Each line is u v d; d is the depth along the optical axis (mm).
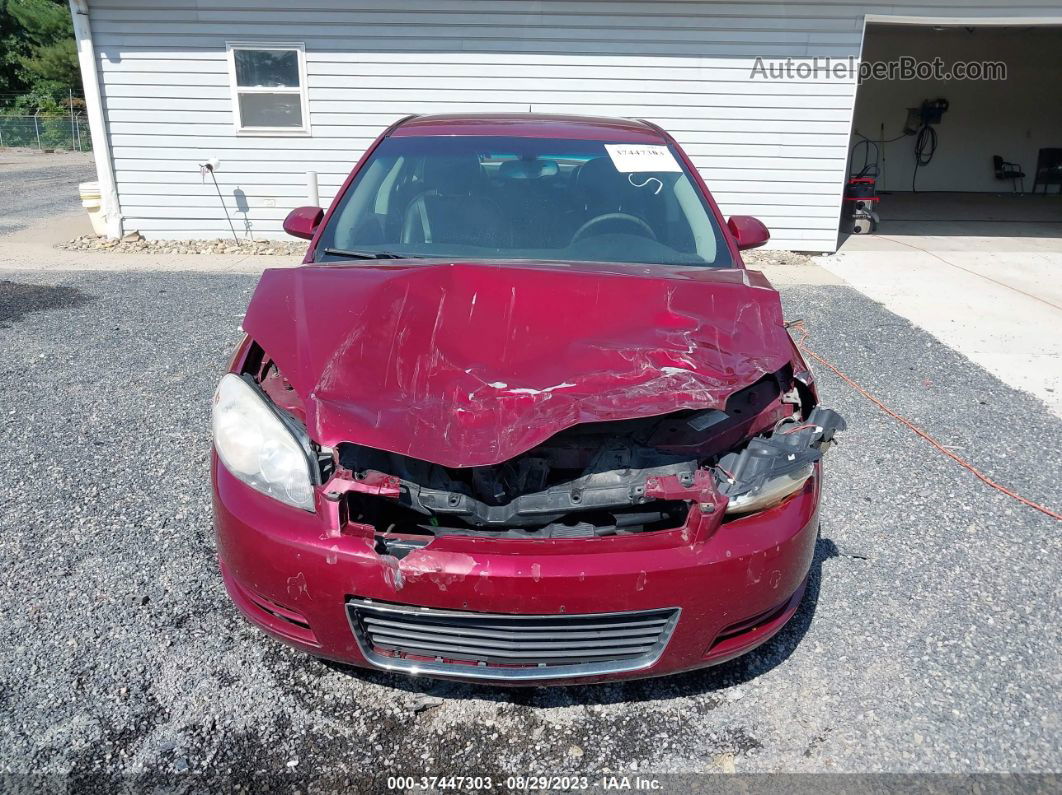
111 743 2422
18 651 2770
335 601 2262
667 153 3895
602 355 2459
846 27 10008
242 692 2650
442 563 2195
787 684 2771
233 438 2463
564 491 2309
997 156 16938
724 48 10109
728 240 3529
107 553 3346
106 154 10406
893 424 4957
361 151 10531
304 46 10117
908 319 7355
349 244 3428
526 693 2713
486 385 2336
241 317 6953
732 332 2633
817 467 2766
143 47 10039
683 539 2301
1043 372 5988
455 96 10359
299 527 2295
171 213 10703
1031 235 11984
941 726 2590
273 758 2406
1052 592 3297
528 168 3705
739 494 2387
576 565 2205
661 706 2668
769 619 2537
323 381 2363
